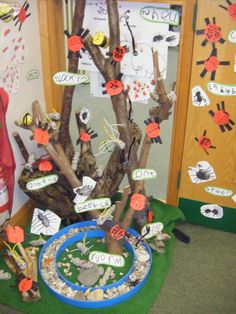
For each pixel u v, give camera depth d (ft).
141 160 4.83
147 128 4.58
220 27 4.70
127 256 5.16
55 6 5.49
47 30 5.48
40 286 4.67
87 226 5.57
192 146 5.57
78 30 4.56
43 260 4.98
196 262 5.32
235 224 5.86
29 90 5.53
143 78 5.53
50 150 4.63
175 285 4.91
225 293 4.79
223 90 5.02
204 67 4.99
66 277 4.82
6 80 4.90
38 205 6.07
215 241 5.76
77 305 4.40
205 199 5.88
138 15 5.12
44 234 5.28
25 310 4.41
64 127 5.26
